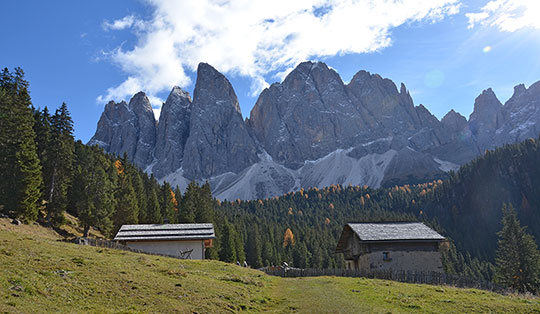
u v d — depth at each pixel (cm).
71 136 7425
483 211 19638
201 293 2081
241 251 10831
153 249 5262
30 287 1513
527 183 19562
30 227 5344
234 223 14088
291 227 18050
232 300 2102
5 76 7912
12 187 5416
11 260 1881
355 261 5416
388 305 2234
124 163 12638
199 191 12650
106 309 1509
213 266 3706
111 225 7100
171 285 2117
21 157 5644
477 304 2323
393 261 4725
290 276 4612
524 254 7125
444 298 2525
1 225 4544
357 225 5156
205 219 10344
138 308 1606
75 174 7194
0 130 5831
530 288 6850
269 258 12400
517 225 7462
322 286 3072
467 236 18088
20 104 6262
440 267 4734
